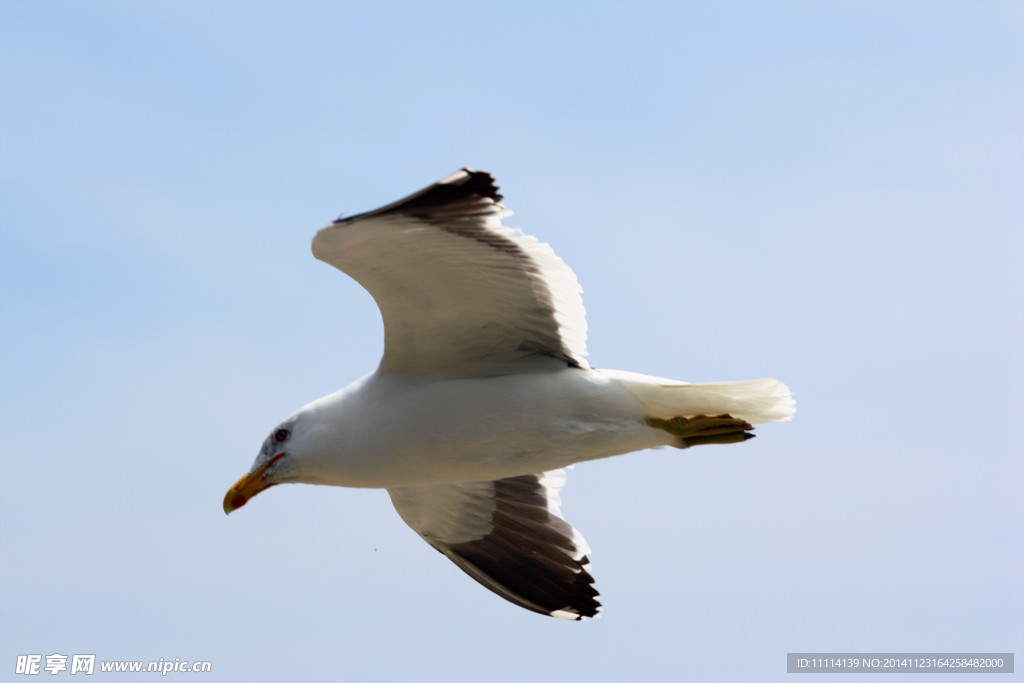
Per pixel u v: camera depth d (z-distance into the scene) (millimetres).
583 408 12180
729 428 12156
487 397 12211
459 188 10320
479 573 15281
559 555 14891
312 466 12656
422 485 14125
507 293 11711
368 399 12477
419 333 12086
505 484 14812
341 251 10922
